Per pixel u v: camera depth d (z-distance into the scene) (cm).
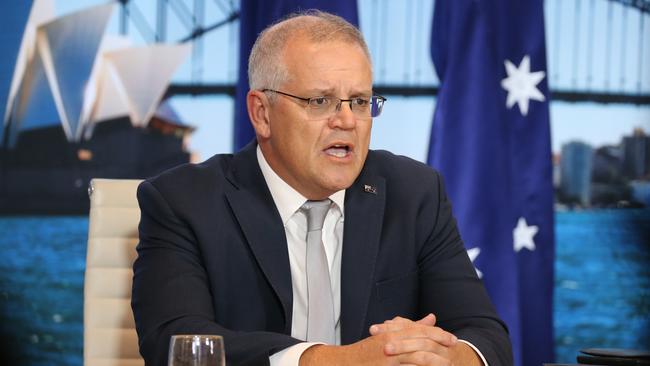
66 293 710
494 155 550
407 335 288
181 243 342
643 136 740
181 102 714
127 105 708
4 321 705
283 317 338
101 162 708
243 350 296
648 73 741
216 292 339
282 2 541
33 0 701
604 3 739
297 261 349
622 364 303
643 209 738
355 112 330
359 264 350
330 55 327
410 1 725
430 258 369
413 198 373
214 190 353
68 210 706
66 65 703
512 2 570
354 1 549
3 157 700
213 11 715
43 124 702
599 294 739
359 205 361
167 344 312
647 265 738
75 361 712
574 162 739
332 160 328
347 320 343
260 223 346
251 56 350
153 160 711
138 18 710
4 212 701
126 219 394
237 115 552
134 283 345
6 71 698
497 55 556
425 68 725
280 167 346
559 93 739
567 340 740
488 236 549
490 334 334
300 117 328
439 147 556
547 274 578
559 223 738
